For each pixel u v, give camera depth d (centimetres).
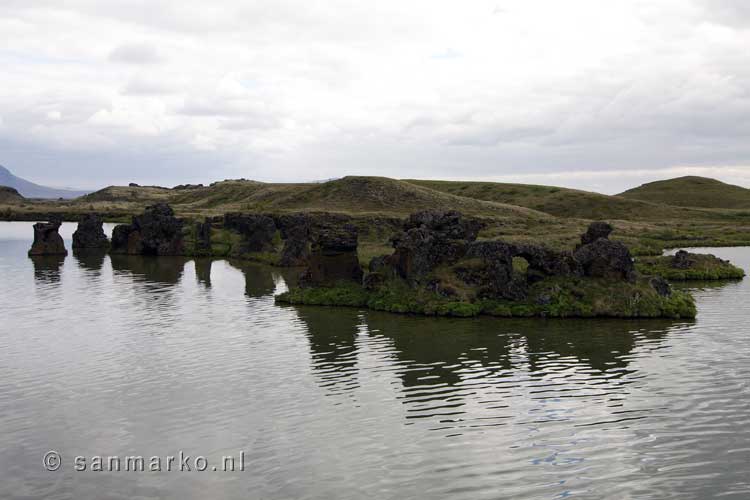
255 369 3306
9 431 2502
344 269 5506
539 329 4144
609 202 17625
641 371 3181
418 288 4906
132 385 3055
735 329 4059
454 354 3553
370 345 3778
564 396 2831
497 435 2411
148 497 1973
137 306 5166
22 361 3488
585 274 4816
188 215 15162
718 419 2530
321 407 2731
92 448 2338
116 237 10188
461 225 5350
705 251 9550
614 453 2239
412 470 2133
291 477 2094
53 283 6556
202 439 2409
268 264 8512
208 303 5297
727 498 1923
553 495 1956
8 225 16862
